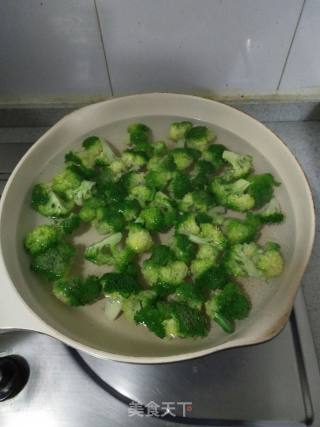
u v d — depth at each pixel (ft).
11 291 0.74
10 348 0.80
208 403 0.75
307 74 1.04
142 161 1.02
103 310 0.86
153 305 0.82
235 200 0.94
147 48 0.97
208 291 0.87
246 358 0.78
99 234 0.98
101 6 0.87
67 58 1.00
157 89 1.09
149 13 0.89
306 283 0.89
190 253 0.90
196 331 0.79
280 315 0.71
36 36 0.94
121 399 0.75
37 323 0.71
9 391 0.74
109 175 1.02
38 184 0.98
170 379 0.77
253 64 1.01
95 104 1.03
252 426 0.72
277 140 0.97
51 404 0.75
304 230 0.85
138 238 0.90
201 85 1.08
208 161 1.02
